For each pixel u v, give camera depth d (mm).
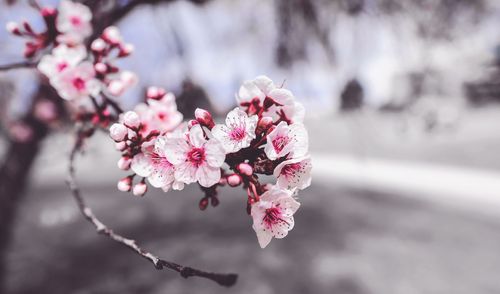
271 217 1161
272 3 4430
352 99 4750
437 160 16562
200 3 3604
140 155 1285
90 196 13180
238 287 7492
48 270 7930
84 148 2068
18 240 8969
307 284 7477
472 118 21625
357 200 12719
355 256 8492
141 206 11891
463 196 12414
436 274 7555
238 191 12859
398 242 9180
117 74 1897
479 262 8117
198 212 11055
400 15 4516
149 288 7484
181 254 8672
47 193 13531
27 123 4148
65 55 1902
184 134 1191
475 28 4891
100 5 2799
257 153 1156
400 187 13859
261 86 1259
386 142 18391
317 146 20844
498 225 9953
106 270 8141
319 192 13820
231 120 1148
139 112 1601
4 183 4273
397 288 7277
